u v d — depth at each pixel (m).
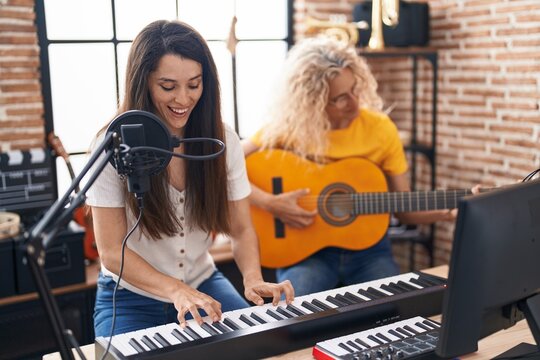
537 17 3.42
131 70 2.01
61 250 3.21
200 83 2.06
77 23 3.59
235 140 2.34
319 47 3.02
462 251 1.37
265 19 4.14
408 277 2.13
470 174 3.95
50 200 3.49
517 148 3.63
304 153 3.00
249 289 2.04
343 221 2.97
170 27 2.01
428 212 3.09
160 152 1.49
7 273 3.10
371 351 1.63
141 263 2.04
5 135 3.40
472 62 3.84
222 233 2.28
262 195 2.95
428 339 1.70
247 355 1.67
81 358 1.36
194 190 2.18
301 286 2.82
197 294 1.89
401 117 4.43
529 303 1.53
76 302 3.31
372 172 2.98
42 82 3.54
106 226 2.07
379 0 3.83
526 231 1.47
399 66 4.38
